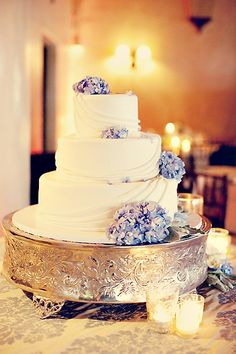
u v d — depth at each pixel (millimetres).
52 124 6242
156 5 6598
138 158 1818
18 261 1776
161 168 1909
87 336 1590
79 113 1910
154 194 1788
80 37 6348
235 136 6781
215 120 6812
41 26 5539
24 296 1917
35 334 1597
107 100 1863
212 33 6715
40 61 5684
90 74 6500
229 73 6719
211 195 4113
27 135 4902
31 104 5523
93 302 1652
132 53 6625
